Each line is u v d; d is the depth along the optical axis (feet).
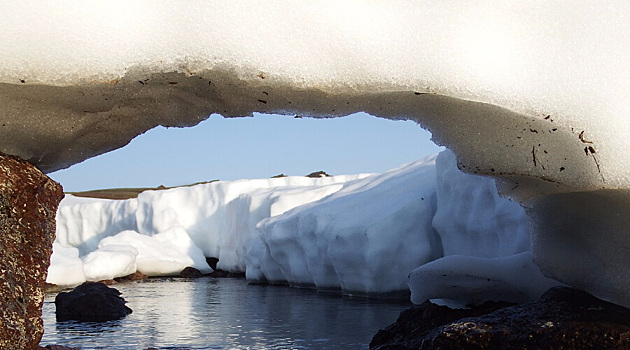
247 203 61.00
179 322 23.57
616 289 9.10
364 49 6.24
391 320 23.27
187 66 5.95
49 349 10.42
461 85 6.48
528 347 8.86
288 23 6.11
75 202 86.43
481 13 6.57
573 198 8.72
